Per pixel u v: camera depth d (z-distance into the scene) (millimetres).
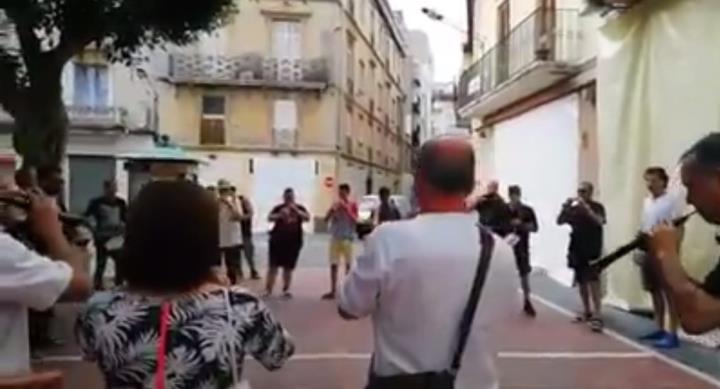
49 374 2852
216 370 2279
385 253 3008
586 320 11000
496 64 19453
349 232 13711
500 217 11609
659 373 8211
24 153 11203
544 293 14508
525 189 18875
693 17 10375
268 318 2414
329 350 9156
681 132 10680
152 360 2258
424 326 2957
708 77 10062
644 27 11727
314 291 14555
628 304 12047
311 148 37406
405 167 66812
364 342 9633
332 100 37500
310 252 24359
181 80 36000
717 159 2566
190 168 17016
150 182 2438
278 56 37062
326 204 37438
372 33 47969
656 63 11375
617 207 12305
